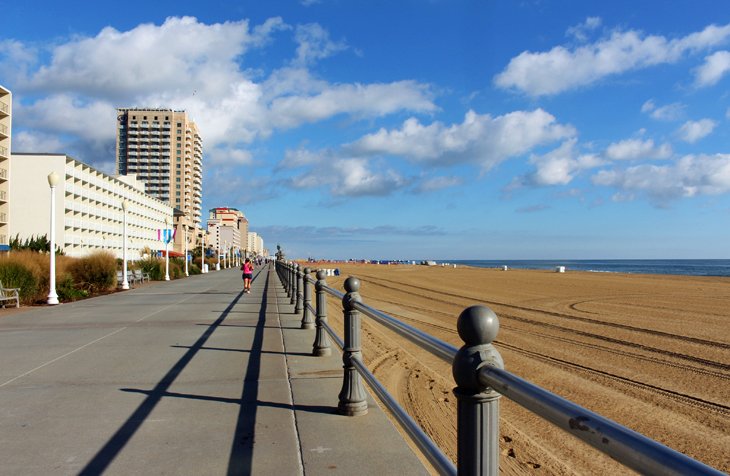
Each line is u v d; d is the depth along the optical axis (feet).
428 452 8.32
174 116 493.36
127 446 13.62
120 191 273.33
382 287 104.17
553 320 50.83
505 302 70.69
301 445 13.58
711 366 29.86
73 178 220.02
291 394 18.40
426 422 18.89
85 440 14.07
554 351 34.42
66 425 15.28
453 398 22.16
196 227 484.33
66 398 18.04
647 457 3.99
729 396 23.54
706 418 20.35
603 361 31.27
